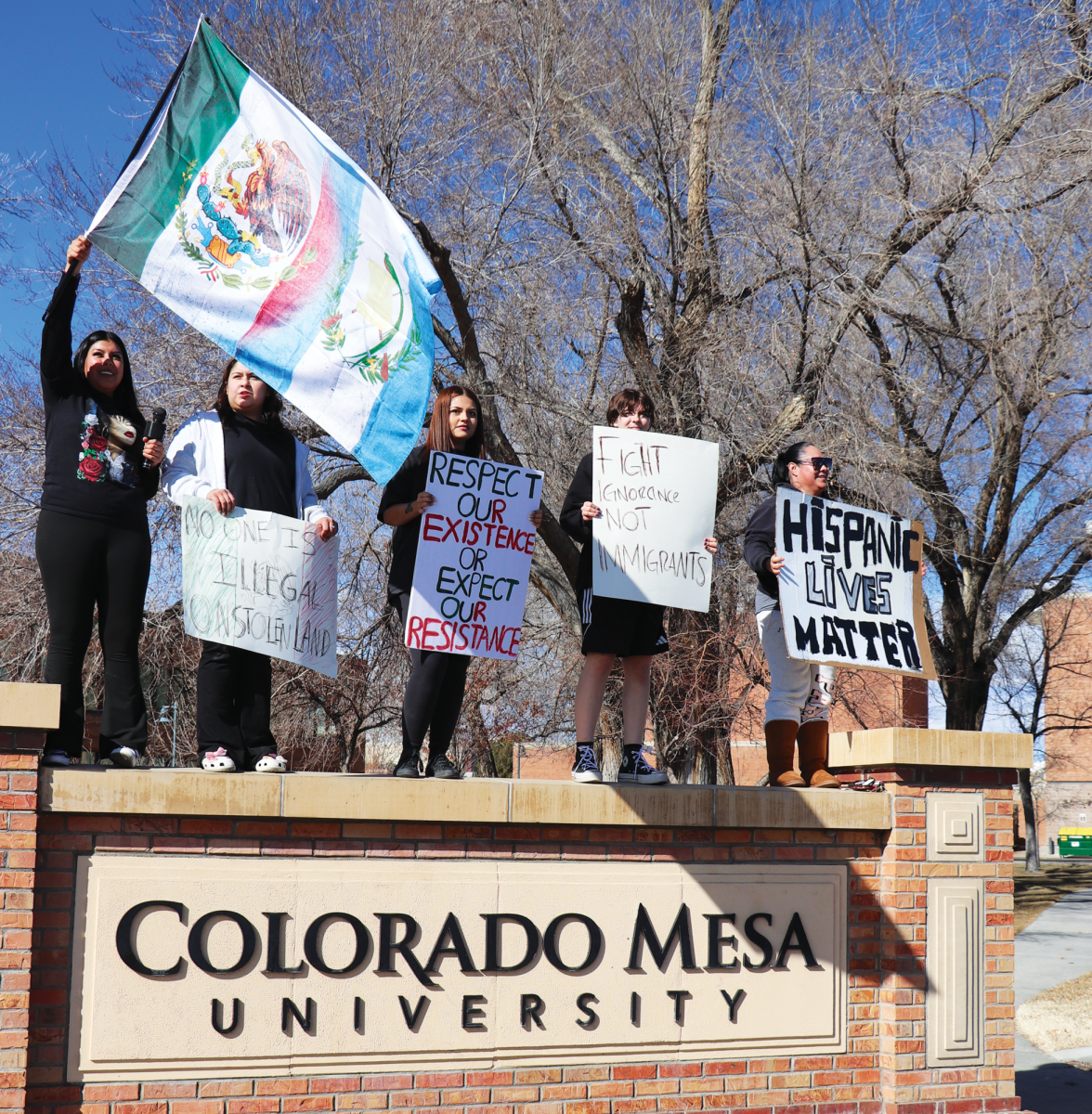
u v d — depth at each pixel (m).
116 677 4.54
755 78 12.71
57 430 4.51
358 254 5.09
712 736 11.77
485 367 12.59
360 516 13.63
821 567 5.50
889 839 5.45
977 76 13.30
